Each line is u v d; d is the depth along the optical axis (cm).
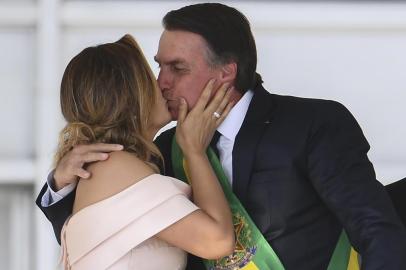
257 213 843
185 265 855
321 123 845
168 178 825
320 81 1433
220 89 846
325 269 842
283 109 862
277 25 1412
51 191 862
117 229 805
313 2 1413
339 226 852
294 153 837
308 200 841
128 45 850
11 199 1452
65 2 1415
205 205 816
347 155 831
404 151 1445
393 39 1433
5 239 1473
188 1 1415
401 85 1438
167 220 805
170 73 853
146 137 840
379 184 831
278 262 832
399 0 1421
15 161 1435
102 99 825
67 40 1423
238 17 862
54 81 1415
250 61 862
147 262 815
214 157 854
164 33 861
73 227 826
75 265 824
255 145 847
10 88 1435
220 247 809
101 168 823
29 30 1429
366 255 796
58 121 1420
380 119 1442
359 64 1434
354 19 1413
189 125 836
